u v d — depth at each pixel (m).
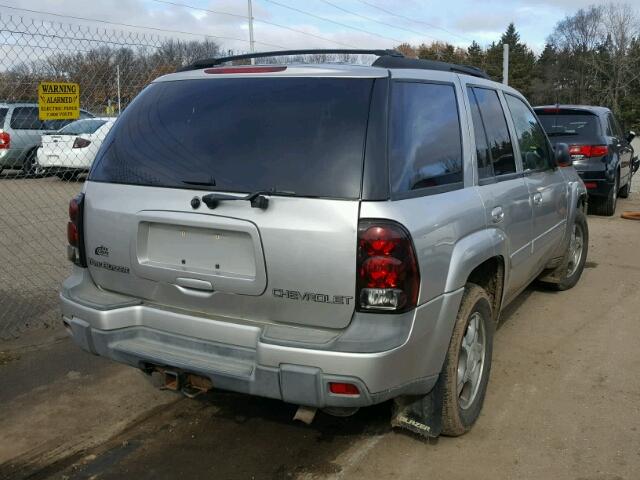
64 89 5.30
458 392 3.38
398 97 3.03
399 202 2.79
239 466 3.29
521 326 5.30
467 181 3.49
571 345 4.88
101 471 3.25
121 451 3.43
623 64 70.38
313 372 2.68
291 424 3.70
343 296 2.71
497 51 72.25
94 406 3.89
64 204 10.54
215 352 2.99
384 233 2.66
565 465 3.26
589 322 5.41
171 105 3.32
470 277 3.72
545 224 4.91
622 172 11.83
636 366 4.49
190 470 3.26
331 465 3.29
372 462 3.31
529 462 3.29
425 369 2.98
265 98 3.08
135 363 3.15
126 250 3.18
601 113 10.75
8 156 11.41
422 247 2.81
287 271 2.77
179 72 3.53
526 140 4.73
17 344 4.74
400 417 3.33
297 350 2.69
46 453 3.40
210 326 2.98
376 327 2.71
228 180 2.93
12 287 6.04
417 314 2.80
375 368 2.66
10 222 9.25
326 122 2.88
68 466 3.29
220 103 3.18
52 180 12.09
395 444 3.47
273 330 2.84
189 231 3.00
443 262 3.00
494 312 4.00
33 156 11.66
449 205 3.15
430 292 2.89
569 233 5.84
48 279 6.32
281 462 3.32
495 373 4.36
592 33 78.56
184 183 3.03
